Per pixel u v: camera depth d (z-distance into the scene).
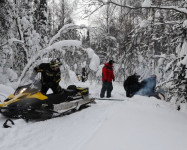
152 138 3.88
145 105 6.81
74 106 6.43
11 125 4.94
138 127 4.46
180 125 4.86
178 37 7.23
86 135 4.19
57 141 4.12
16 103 5.29
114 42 10.70
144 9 7.22
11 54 10.85
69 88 6.81
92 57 9.52
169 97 7.40
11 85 9.53
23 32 12.02
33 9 14.56
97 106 7.05
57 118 5.73
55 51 9.61
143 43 8.21
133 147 3.47
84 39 10.77
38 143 4.05
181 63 6.52
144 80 9.75
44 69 5.80
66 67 10.40
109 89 9.62
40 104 5.48
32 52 12.24
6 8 10.41
